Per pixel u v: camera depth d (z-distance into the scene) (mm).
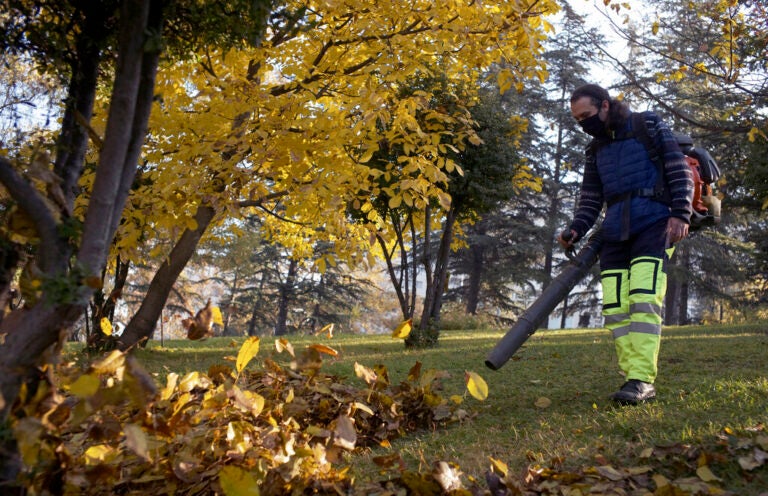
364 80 5695
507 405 3760
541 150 30047
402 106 5023
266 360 3473
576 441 2830
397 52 5246
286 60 5840
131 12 1766
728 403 3148
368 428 3303
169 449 2326
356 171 5035
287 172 5484
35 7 2105
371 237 5168
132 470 2305
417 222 9141
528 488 2283
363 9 5418
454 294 32969
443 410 3482
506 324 30547
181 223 4590
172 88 5773
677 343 6344
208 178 4816
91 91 2062
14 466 1657
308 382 3492
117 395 1707
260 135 4492
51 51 2090
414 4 5578
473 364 5648
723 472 2326
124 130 1747
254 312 34781
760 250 21609
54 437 1809
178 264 7297
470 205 8789
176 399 2621
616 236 3631
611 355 5543
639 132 3672
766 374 3914
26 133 2613
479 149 8422
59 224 1656
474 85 8578
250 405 2344
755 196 12766
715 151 14844
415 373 3727
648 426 2869
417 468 2715
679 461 2402
